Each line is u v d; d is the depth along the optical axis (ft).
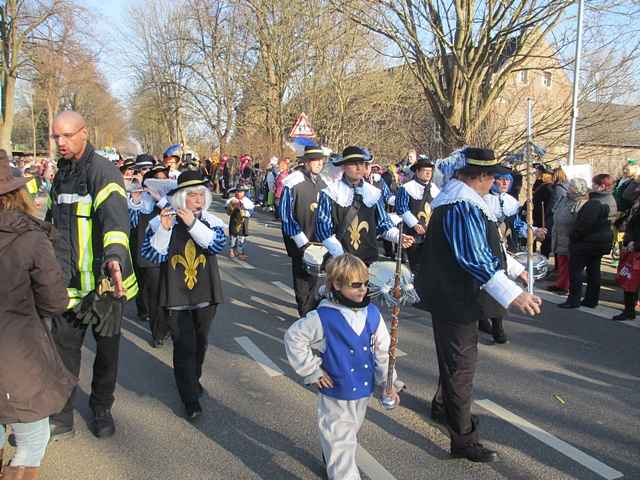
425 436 12.22
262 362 16.72
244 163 75.46
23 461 8.86
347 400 9.64
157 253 12.79
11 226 8.36
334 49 65.51
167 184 19.29
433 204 11.16
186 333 13.14
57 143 11.45
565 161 36.60
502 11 31.48
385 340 10.07
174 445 11.89
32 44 88.53
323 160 19.29
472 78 32.63
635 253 20.66
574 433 12.39
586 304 23.08
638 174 28.19
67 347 11.72
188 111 103.50
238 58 79.30
